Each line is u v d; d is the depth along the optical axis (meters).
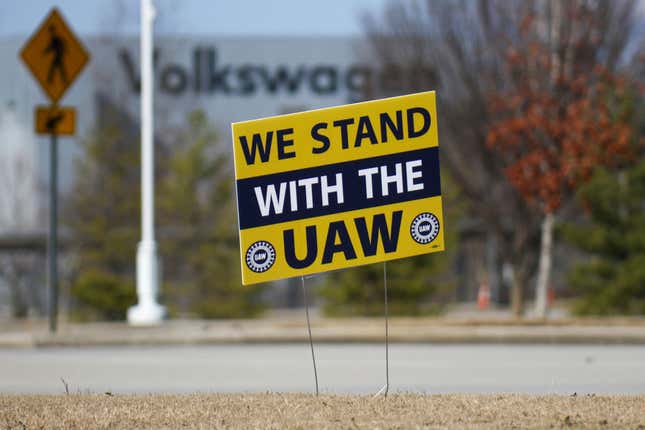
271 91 106.00
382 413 15.02
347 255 15.95
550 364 26.94
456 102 51.16
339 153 15.96
